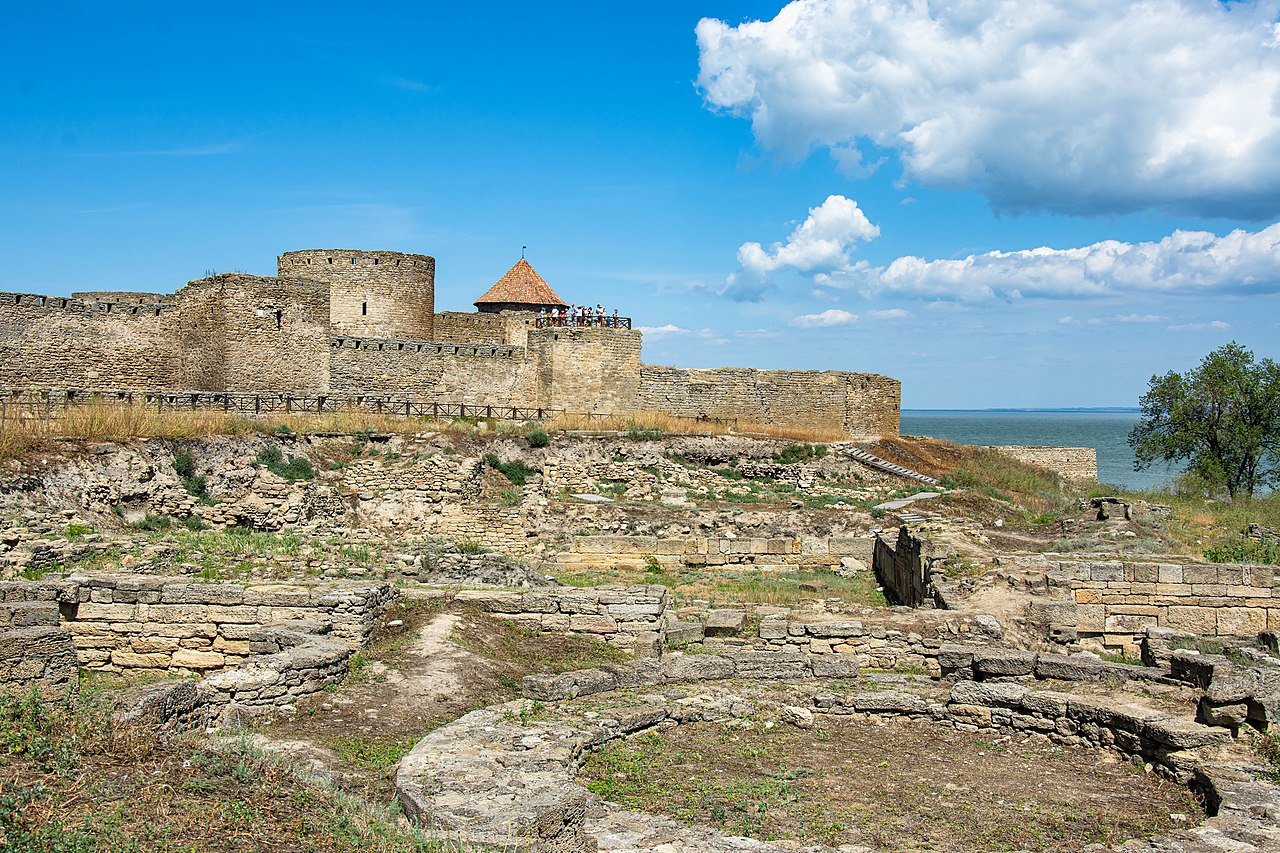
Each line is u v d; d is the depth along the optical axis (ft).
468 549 91.09
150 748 32.81
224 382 150.41
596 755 43.39
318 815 30.45
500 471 127.75
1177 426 192.54
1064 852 34.88
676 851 32.81
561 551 105.81
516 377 179.42
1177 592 74.49
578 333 179.83
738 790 40.27
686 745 45.44
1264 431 185.16
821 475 152.87
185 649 55.11
